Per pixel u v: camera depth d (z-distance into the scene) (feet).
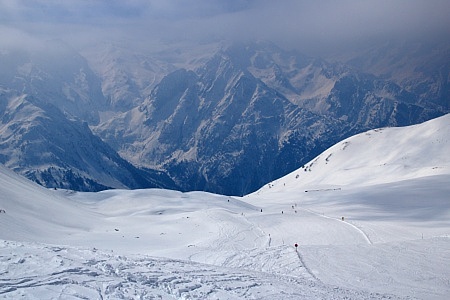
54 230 243.40
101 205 510.17
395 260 138.72
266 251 154.20
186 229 290.35
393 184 533.55
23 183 361.71
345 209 407.44
